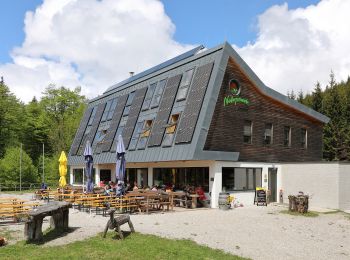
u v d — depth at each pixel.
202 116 21.86
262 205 23.70
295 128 28.86
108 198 19.67
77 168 38.12
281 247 12.26
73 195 20.56
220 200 21.20
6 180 47.19
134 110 29.47
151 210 20.28
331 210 22.25
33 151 67.19
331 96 54.19
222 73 22.88
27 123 66.25
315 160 30.28
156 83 28.59
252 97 25.58
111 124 32.25
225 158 22.55
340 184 22.94
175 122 23.88
